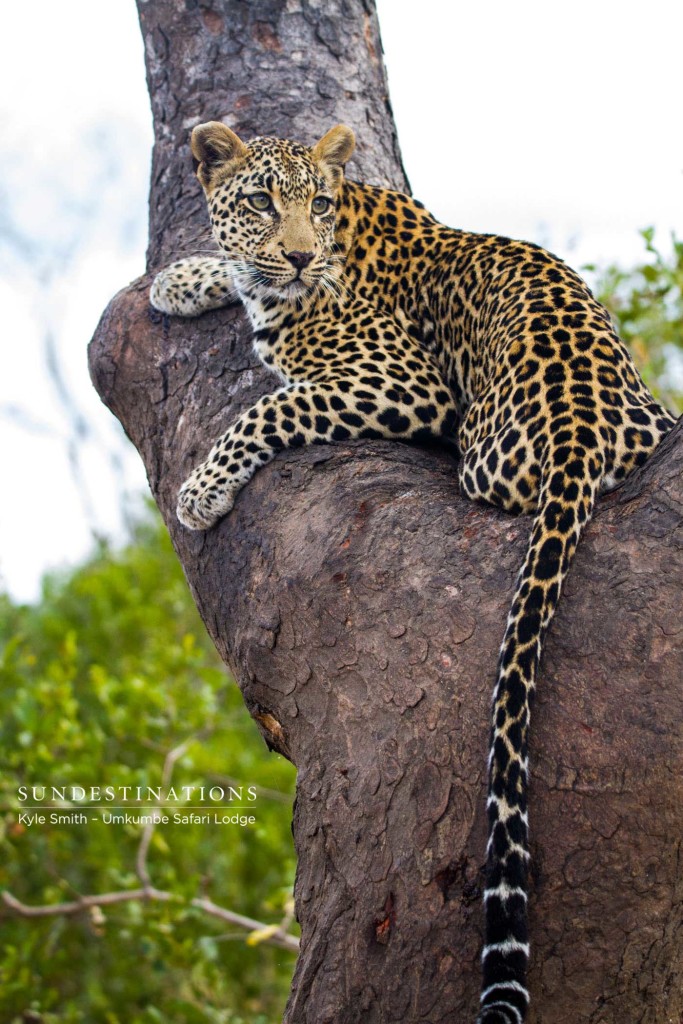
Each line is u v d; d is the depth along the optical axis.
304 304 7.02
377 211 7.46
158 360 7.29
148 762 11.32
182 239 8.25
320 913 4.53
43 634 13.84
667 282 9.29
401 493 5.46
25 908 9.52
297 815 4.86
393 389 6.54
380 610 4.88
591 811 4.20
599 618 4.49
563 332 5.91
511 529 4.96
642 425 5.52
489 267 6.70
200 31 9.11
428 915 4.26
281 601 5.20
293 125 8.60
